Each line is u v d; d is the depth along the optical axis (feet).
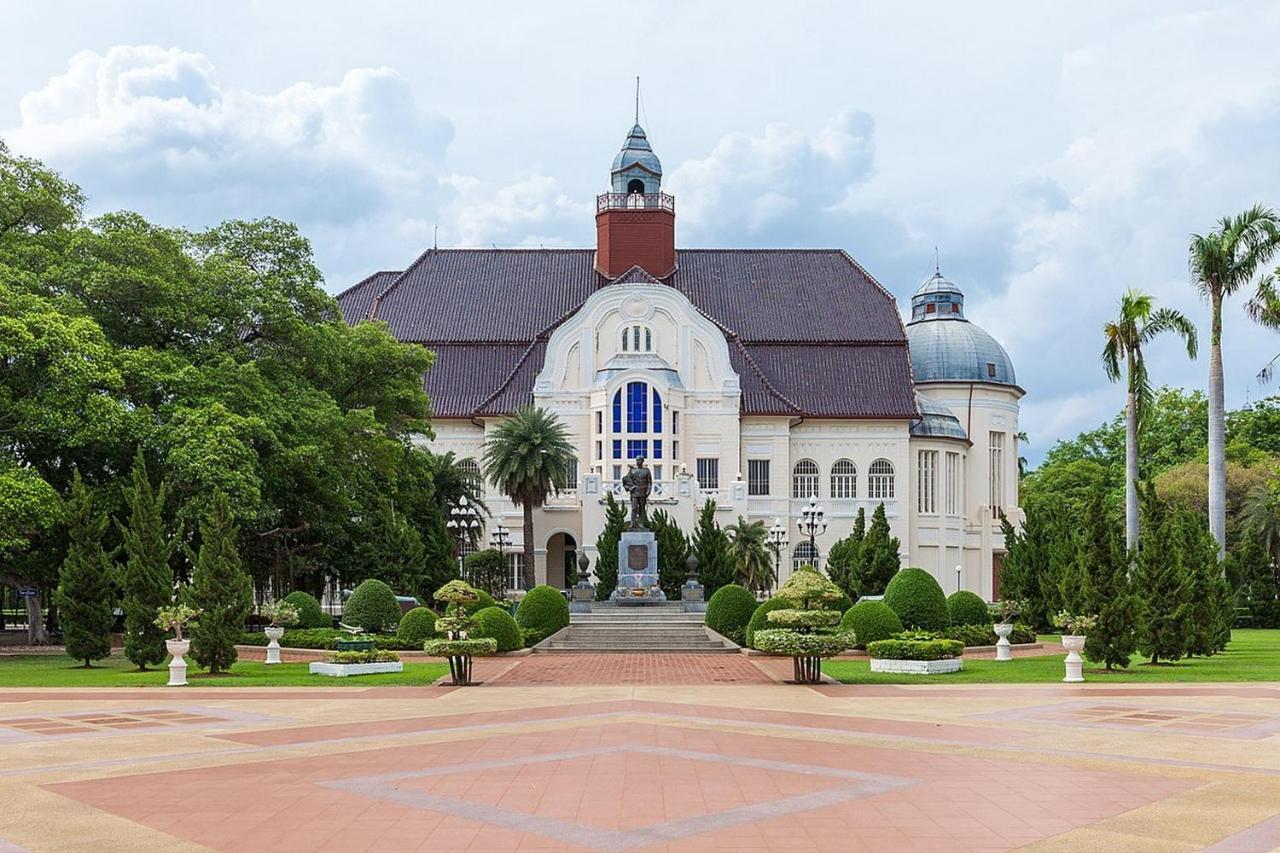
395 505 200.13
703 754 56.85
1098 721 69.36
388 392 189.98
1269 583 216.95
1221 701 80.07
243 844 38.60
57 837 39.68
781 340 266.98
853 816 42.39
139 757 56.70
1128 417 165.37
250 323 158.81
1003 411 283.59
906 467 257.96
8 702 83.46
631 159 279.90
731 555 205.26
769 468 255.91
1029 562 161.68
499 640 130.93
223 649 107.14
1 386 129.29
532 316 270.67
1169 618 111.34
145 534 112.98
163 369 142.20
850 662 119.75
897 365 264.52
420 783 49.16
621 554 179.73
